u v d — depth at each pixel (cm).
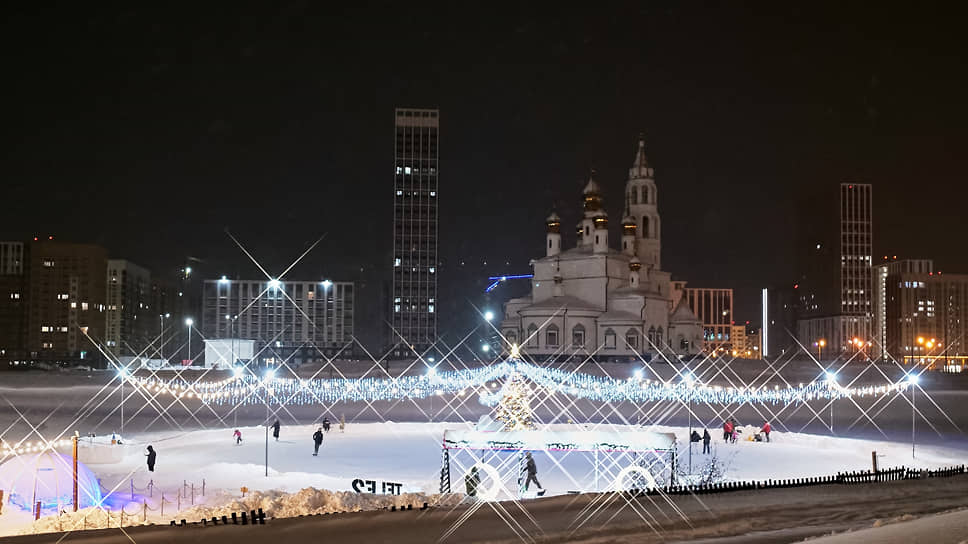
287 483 4394
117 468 5084
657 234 18888
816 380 13200
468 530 2670
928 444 6525
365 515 2925
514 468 4872
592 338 15825
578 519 2834
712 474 4219
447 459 3762
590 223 17162
